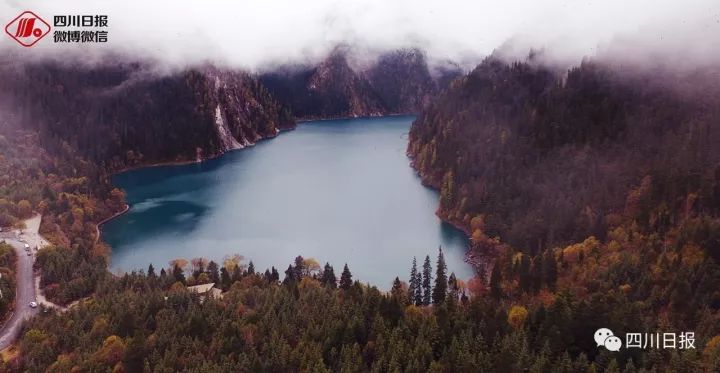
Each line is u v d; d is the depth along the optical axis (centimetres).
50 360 14550
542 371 12431
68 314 16612
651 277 18100
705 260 18275
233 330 14775
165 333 14850
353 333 14450
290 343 14788
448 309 15825
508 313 16012
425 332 14325
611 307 14850
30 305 18425
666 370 12256
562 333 13862
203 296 18388
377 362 13125
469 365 12744
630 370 12119
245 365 13362
